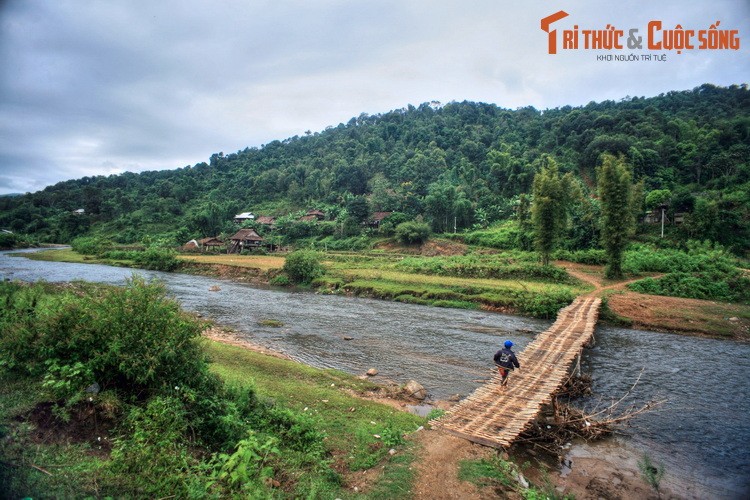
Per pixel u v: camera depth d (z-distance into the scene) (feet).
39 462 20.03
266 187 436.35
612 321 84.17
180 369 30.30
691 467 32.19
